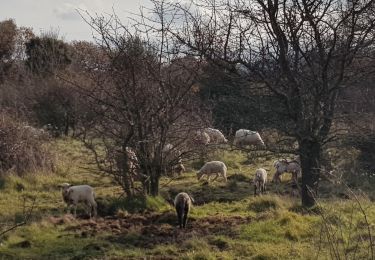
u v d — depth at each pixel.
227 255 8.73
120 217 12.28
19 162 17.50
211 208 13.45
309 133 11.77
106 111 13.50
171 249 9.27
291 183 17.47
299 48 11.54
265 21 11.46
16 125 18.34
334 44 11.05
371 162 16.56
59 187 16.17
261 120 11.91
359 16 11.21
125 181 13.55
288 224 10.21
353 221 9.88
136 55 13.24
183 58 12.73
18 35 44.69
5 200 14.16
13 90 30.64
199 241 9.43
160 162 13.77
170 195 15.29
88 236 10.42
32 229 10.83
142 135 13.59
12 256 9.20
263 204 13.14
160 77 13.45
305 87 11.75
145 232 10.69
